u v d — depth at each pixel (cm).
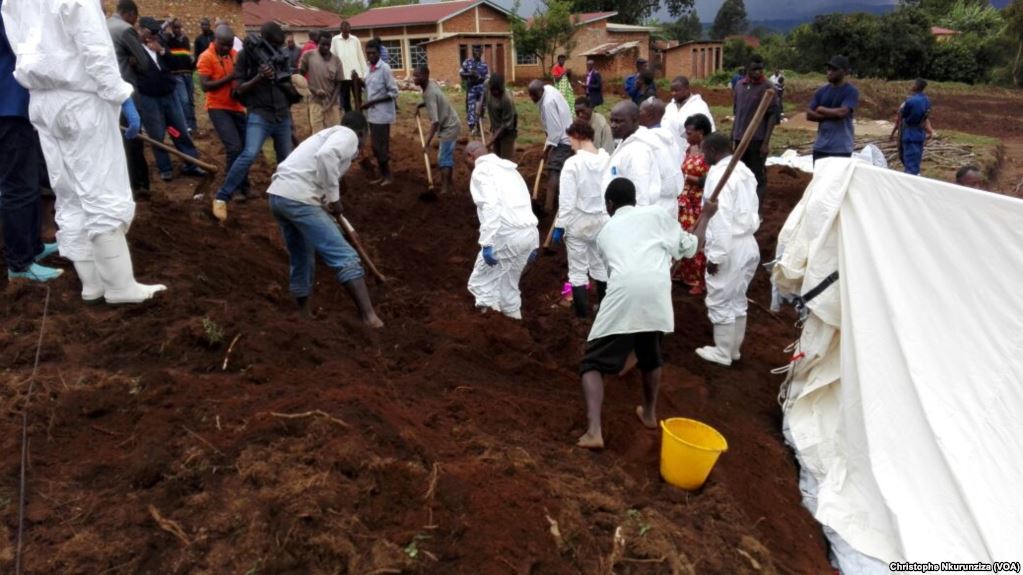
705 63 3875
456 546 306
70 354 428
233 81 767
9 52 470
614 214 458
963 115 2548
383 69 975
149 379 393
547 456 406
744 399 557
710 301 584
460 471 350
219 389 393
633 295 420
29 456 340
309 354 455
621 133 613
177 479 321
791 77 3388
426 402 427
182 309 486
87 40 432
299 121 1361
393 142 1286
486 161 590
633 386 530
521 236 591
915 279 441
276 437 348
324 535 290
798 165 1334
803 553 405
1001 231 409
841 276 473
